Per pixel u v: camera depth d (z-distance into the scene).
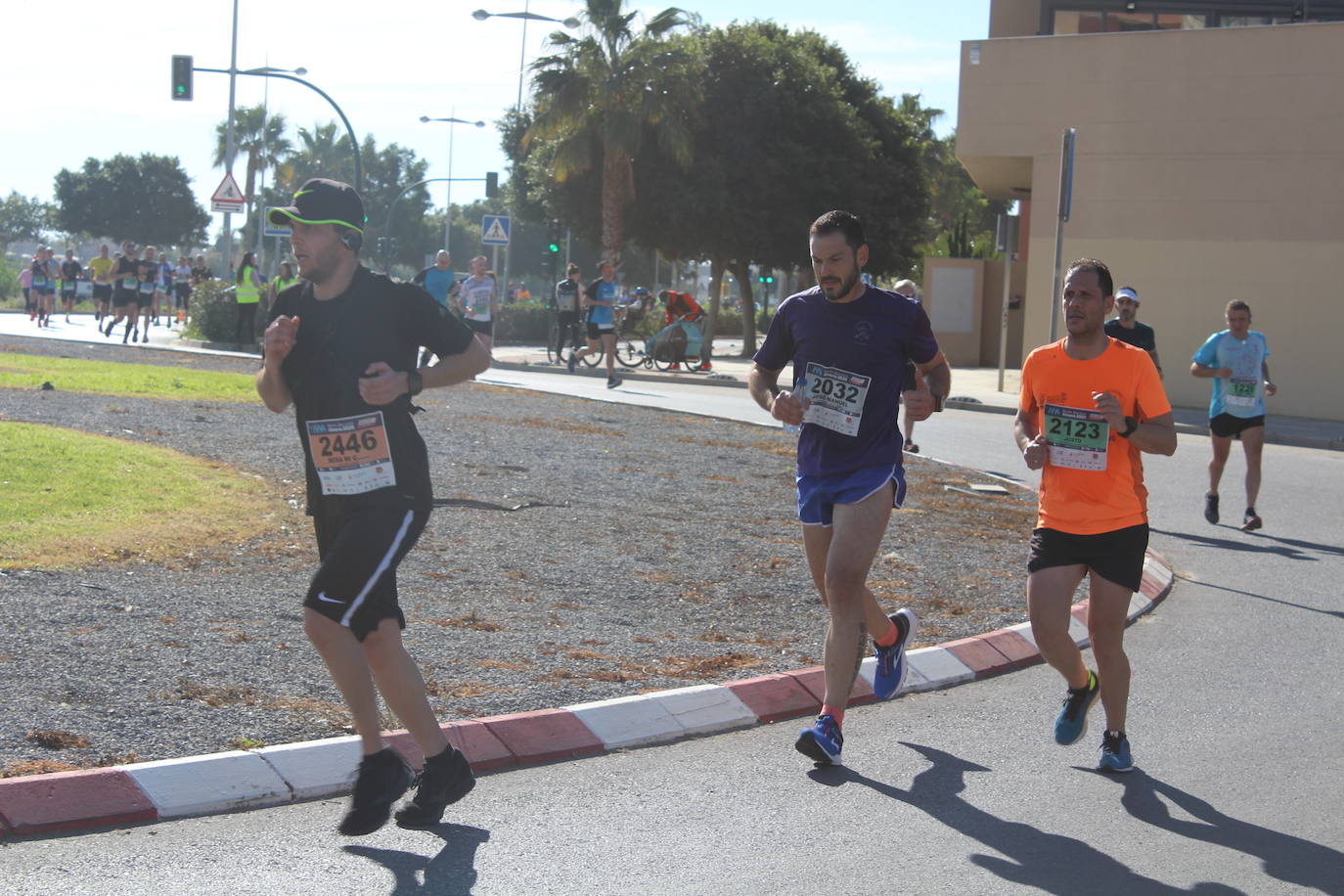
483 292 23.97
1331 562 10.29
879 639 5.85
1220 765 5.45
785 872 4.19
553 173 38.22
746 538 9.60
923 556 9.45
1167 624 8.15
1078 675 5.35
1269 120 23.78
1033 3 33.19
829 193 38.59
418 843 4.33
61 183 95.06
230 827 4.38
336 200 4.30
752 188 37.81
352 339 4.27
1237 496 13.58
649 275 86.56
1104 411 5.14
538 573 8.09
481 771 5.06
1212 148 24.27
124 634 6.11
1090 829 4.67
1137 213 24.95
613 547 8.99
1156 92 24.62
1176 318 24.75
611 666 6.25
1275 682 6.82
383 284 4.35
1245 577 9.67
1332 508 13.03
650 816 4.66
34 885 3.84
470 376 4.41
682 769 5.19
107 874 3.94
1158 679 6.83
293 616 6.64
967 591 8.41
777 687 6.07
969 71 26.08
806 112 37.91
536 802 4.76
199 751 4.79
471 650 6.34
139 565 7.38
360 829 4.12
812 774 5.18
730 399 21.72
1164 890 4.14
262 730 5.04
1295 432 20.69
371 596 4.23
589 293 23.56
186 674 5.62
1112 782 5.20
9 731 4.80
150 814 4.39
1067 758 5.50
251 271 29.70
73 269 40.12
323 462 4.27
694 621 7.28
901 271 43.38
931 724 5.94
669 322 28.97
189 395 16.00
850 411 5.39
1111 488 5.27
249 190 81.38
